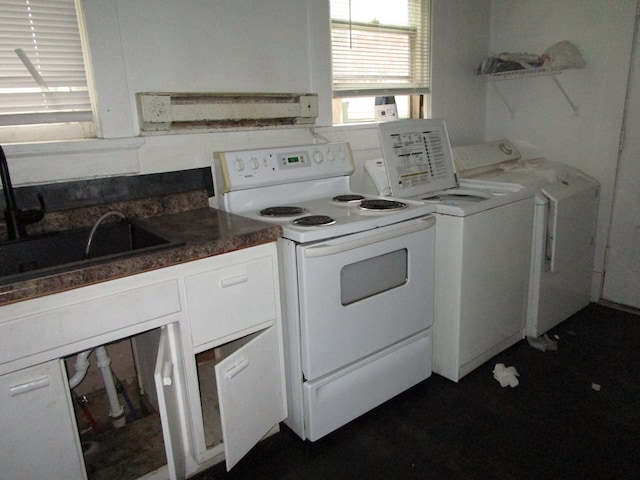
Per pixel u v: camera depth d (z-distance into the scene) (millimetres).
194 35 1897
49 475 1224
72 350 1203
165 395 1272
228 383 1427
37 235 1553
